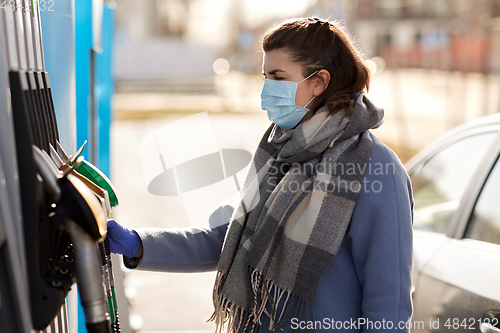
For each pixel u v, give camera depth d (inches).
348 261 81.0
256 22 2546.8
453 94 834.8
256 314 82.4
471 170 135.0
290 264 79.4
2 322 52.5
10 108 55.1
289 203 80.9
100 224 57.7
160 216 399.5
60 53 97.1
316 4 525.3
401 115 860.6
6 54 54.7
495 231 114.3
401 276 76.1
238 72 2773.1
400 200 78.7
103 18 208.8
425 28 1378.0
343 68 85.0
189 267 93.5
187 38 2427.4
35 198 55.9
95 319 58.2
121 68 2049.7
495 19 723.4
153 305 242.5
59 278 58.8
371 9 1546.5
